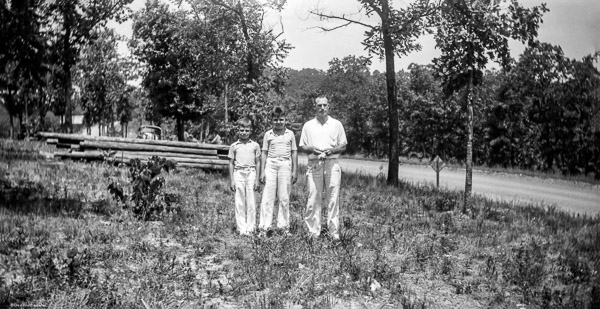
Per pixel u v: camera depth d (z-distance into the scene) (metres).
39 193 9.50
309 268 6.04
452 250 7.44
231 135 18.47
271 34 18.88
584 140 14.80
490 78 34.34
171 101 34.47
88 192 10.26
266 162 7.80
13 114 44.69
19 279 5.04
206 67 20.66
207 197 10.66
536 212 11.04
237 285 5.28
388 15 15.73
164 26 32.19
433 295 5.42
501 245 7.82
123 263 5.88
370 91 54.84
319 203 7.55
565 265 6.72
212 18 19.92
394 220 9.42
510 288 5.80
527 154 26.53
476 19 10.21
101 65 46.84
